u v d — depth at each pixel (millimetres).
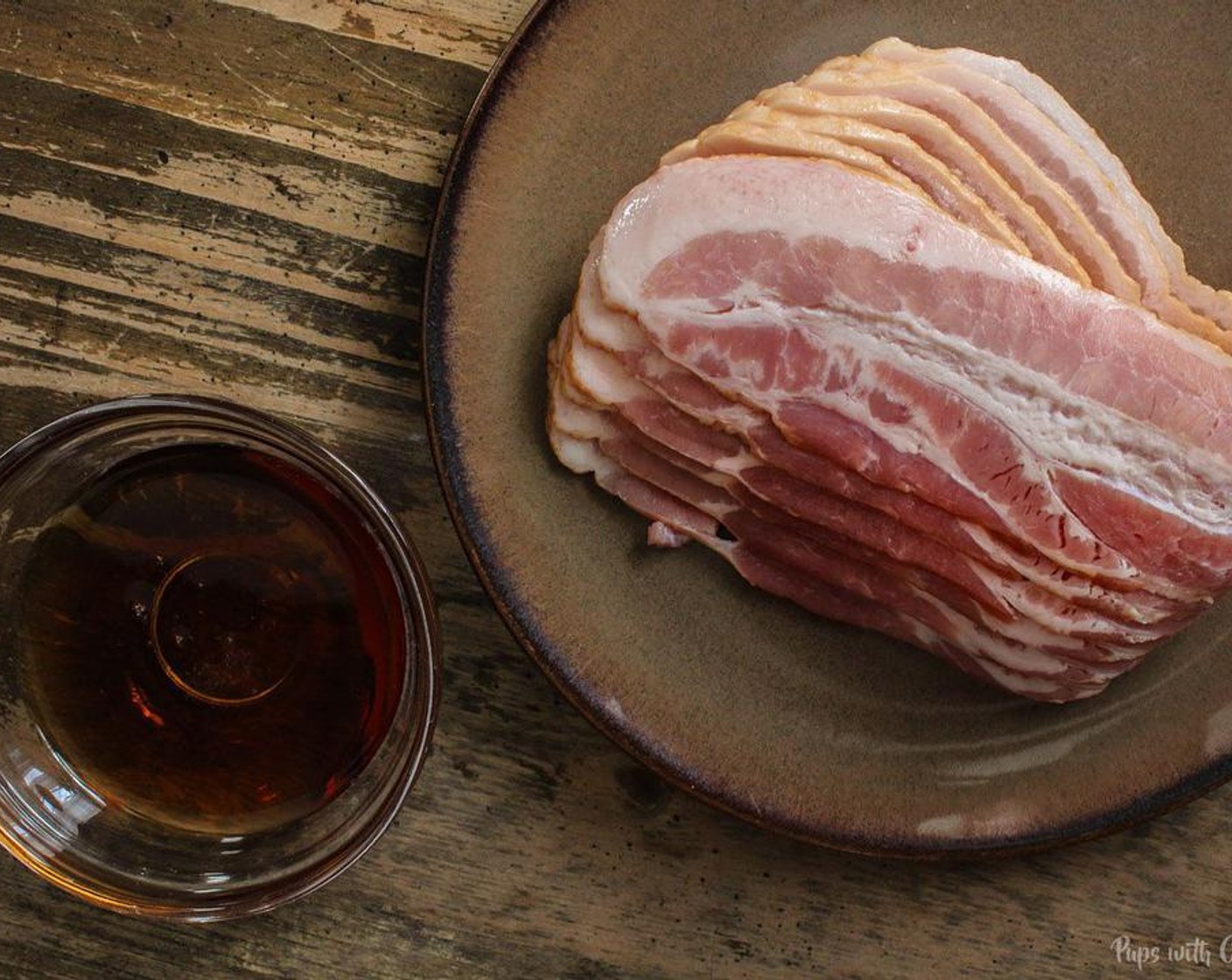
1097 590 498
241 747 504
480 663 544
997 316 488
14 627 495
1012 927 546
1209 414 488
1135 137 532
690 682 529
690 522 526
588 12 514
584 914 546
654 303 493
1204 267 533
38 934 544
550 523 527
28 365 543
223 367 543
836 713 531
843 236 488
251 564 502
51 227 542
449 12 541
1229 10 525
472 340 521
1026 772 527
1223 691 525
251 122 541
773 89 507
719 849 546
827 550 520
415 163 541
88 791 500
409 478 542
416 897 546
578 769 546
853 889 546
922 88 500
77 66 541
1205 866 545
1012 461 492
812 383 494
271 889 496
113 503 494
